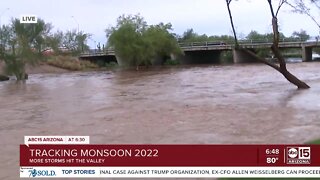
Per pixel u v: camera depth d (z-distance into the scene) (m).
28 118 22.52
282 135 14.80
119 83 46.19
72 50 86.12
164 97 29.48
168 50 90.31
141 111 22.75
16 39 64.69
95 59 105.38
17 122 21.22
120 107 24.97
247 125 17.09
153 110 22.94
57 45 74.25
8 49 64.00
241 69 63.78
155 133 16.31
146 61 87.12
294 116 18.84
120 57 90.31
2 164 12.50
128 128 17.69
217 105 23.88
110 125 18.67
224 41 96.31
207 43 95.44
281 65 31.73
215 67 75.00
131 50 83.81
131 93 33.62
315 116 18.61
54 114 23.52
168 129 17.03
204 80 44.66
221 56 109.62
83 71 85.38
